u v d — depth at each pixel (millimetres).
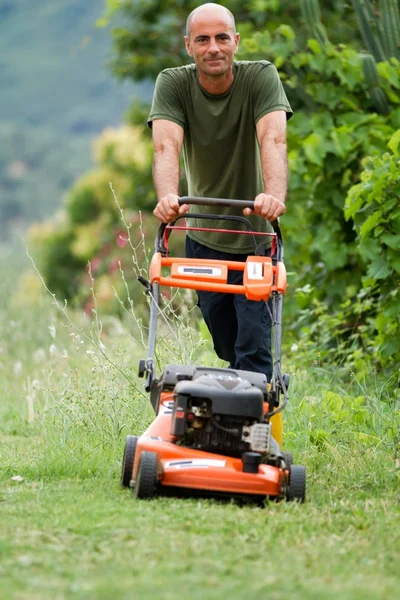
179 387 11773
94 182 63969
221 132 14453
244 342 14422
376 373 20125
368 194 18703
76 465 14539
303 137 23172
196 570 8867
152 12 43688
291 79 24297
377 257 18953
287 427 16594
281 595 8125
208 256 15242
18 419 21531
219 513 11062
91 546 9695
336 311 23359
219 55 13820
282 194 13672
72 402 17625
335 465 14203
